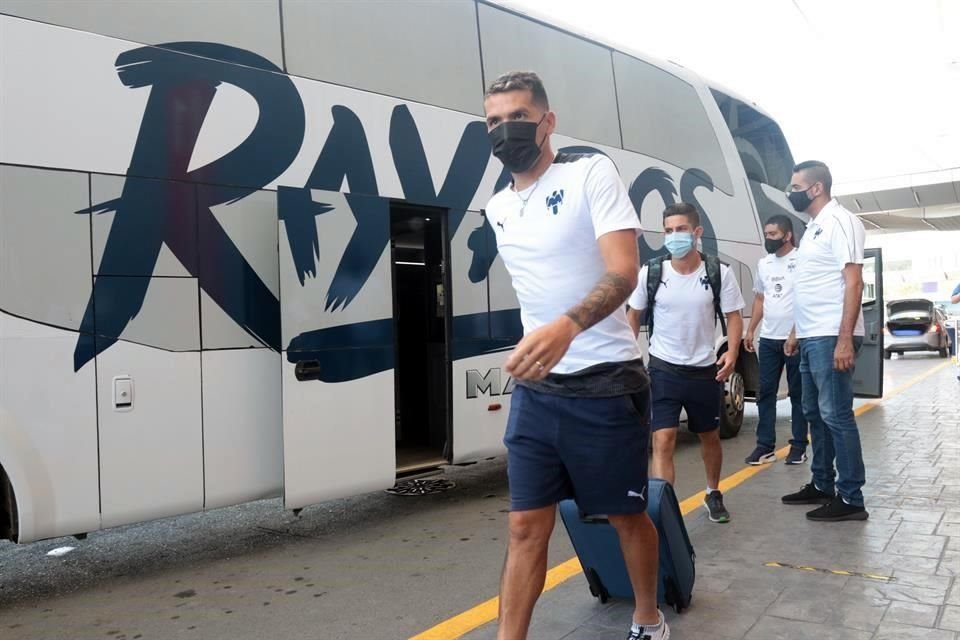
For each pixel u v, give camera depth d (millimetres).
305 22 4957
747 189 9344
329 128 5012
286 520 5637
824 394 4871
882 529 4602
